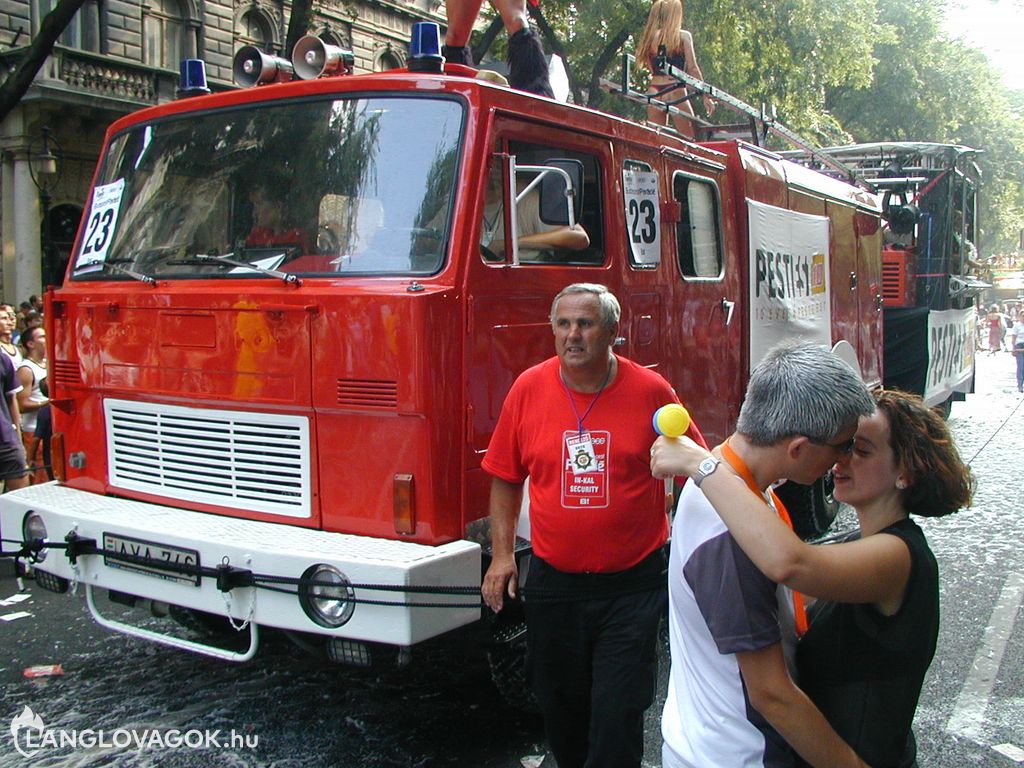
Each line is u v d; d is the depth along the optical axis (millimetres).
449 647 5527
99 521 4316
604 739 3268
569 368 3309
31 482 7902
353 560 3650
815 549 2080
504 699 4625
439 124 4160
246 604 3889
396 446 3914
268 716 4645
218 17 21672
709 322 5973
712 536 2189
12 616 6059
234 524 4203
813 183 7926
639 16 15406
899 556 2139
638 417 3318
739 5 17016
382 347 3873
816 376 2166
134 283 4699
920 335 11492
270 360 4141
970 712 4844
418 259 4031
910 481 2268
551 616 3395
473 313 4004
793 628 2312
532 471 3416
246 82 4918
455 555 3762
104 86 18812
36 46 9695
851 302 8945
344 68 4832
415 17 25953
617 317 3363
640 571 3336
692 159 5781
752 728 2209
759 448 2238
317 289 4070
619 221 4977
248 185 4539
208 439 4402
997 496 10023
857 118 30500
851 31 19266
